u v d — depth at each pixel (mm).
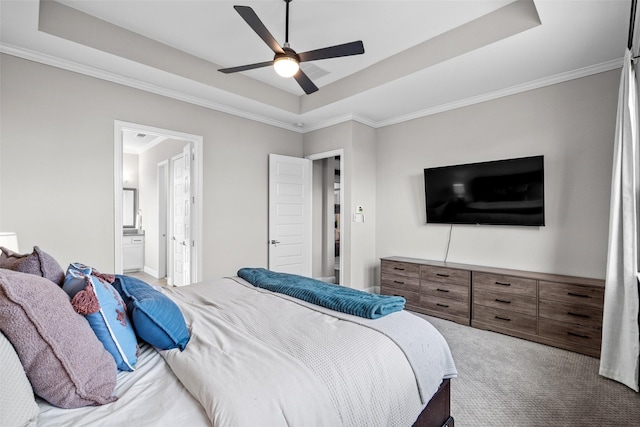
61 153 2902
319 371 1108
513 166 3383
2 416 712
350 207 4422
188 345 1277
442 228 4070
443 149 4066
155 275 5859
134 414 891
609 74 2898
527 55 2795
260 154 4527
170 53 3174
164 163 5480
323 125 4770
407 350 1379
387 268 4168
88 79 3053
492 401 2029
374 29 2867
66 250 2924
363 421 1097
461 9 2588
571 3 2109
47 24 2477
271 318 1595
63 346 898
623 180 2266
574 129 3082
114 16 2699
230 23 2797
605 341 2326
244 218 4316
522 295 3041
